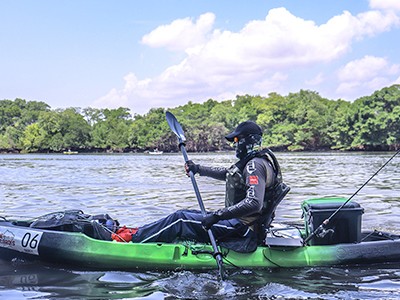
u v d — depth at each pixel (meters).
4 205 10.52
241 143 4.66
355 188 14.53
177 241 4.96
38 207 10.16
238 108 128.38
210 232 4.65
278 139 95.88
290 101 114.81
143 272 4.73
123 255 4.80
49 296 4.09
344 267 4.83
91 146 116.44
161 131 107.44
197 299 4.01
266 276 4.55
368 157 53.47
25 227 5.32
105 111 140.75
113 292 4.19
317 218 4.90
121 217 8.71
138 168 31.83
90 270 4.84
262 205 4.48
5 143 118.00
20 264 5.08
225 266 4.71
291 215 8.84
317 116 93.12
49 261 5.05
